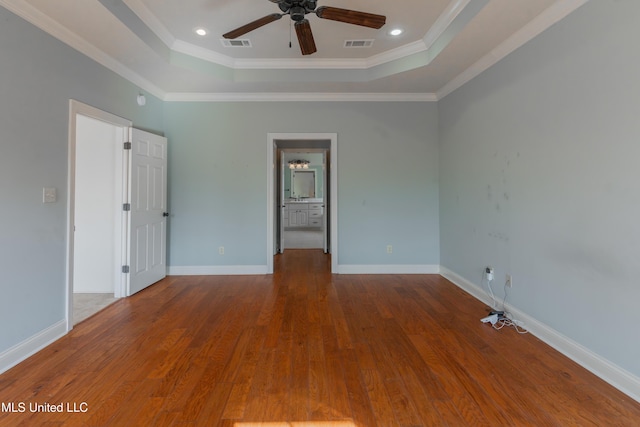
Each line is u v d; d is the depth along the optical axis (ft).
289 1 7.19
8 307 7.04
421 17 9.75
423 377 6.66
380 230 15.19
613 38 6.28
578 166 7.16
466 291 12.41
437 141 15.03
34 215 7.72
